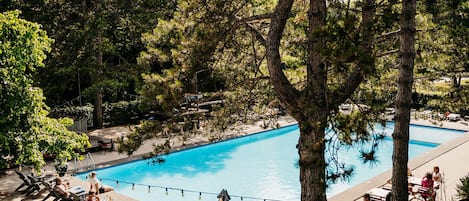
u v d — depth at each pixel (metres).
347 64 6.97
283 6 8.77
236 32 11.04
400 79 9.87
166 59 10.14
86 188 14.99
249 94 11.87
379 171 18.61
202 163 20.25
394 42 11.80
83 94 23.55
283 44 11.57
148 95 9.52
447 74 12.81
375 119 8.61
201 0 9.99
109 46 23.33
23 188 15.09
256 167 19.67
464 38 10.51
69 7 24.98
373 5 8.37
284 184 17.56
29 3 23.42
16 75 10.60
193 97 12.61
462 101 12.20
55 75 24.64
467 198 11.16
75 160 17.38
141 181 17.55
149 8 24.72
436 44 12.49
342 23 7.03
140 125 9.84
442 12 11.14
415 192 12.62
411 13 9.32
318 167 8.20
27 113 10.95
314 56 8.59
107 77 24.09
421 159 17.34
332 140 7.71
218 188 16.97
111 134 23.80
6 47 10.23
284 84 8.82
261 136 24.67
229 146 22.95
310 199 8.88
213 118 11.91
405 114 9.93
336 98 8.79
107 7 24.17
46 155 18.05
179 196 15.81
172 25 10.08
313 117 8.29
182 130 11.57
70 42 24.19
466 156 17.70
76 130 22.45
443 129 24.88
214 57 10.73
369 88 11.98
